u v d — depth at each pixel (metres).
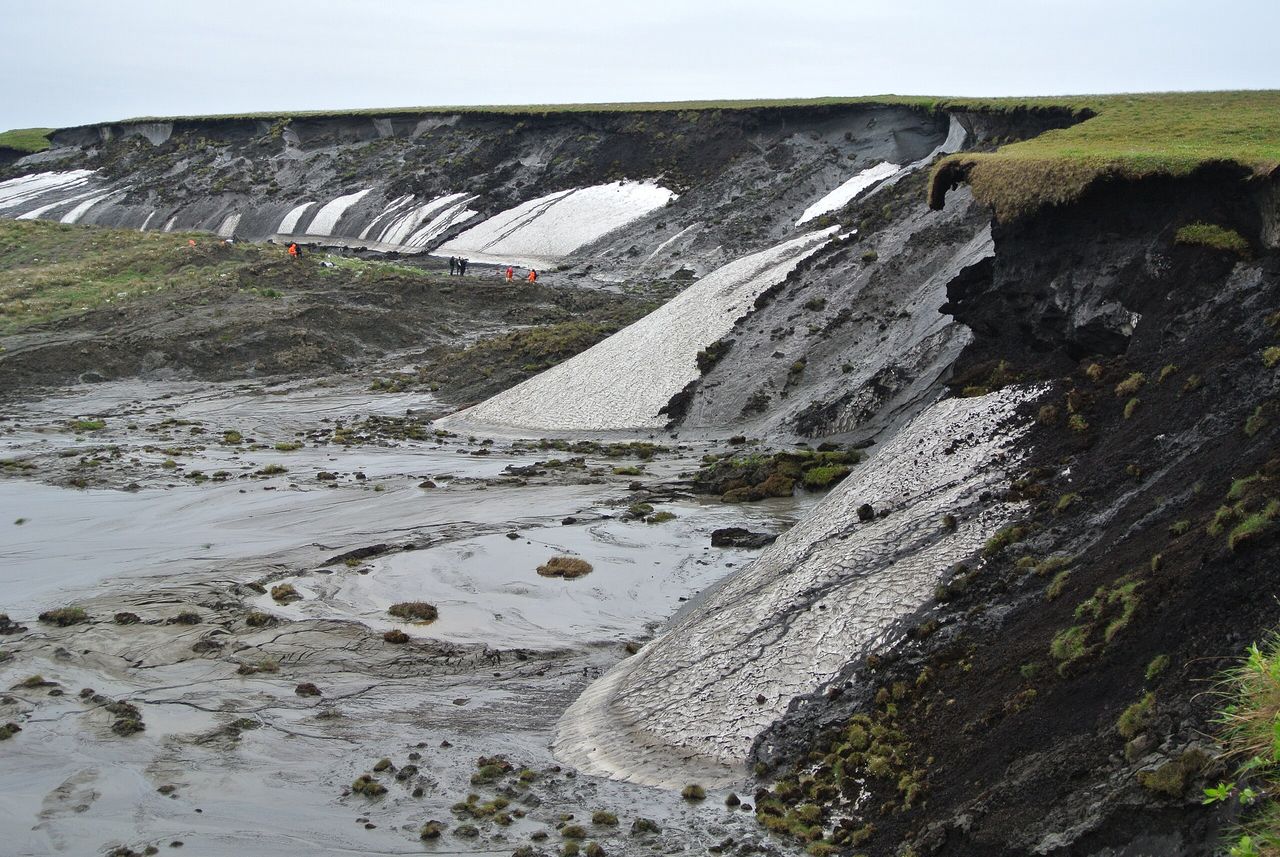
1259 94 40.84
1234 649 11.05
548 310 60.47
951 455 20.56
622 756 15.62
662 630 20.36
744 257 42.56
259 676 19.02
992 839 11.16
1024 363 23.86
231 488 30.59
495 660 19.47
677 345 37.97
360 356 52.69
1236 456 14.56
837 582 17.83
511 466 32.28
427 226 86.56
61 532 26.88
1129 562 14.03
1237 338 17.52
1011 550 16.67
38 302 58.84
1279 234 19.30
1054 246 24.25
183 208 97.00
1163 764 10.20
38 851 13.98
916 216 37.56
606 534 25.80
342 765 16.02
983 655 14.58
